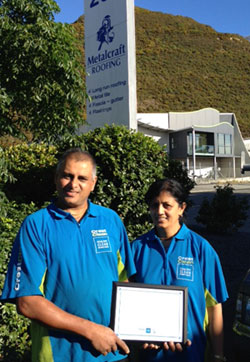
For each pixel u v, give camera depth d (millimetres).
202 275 2240
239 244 8492
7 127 4891
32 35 4570
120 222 2240
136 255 2365
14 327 3354
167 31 86062
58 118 5004
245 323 2982
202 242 2283
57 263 1979
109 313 2043
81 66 5113
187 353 2148
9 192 6125
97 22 9078
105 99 8922
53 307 1879
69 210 2121
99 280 2010
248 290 3029
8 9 4684
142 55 75938
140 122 38281
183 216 2426
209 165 47844
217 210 9602
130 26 8312
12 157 7414
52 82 4938
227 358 3502
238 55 82938
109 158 5203
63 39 4875
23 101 5055
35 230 1998
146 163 5469
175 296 2055
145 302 2031
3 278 3312
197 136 44375
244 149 50031
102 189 5270
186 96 65812
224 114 49625
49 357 1958
